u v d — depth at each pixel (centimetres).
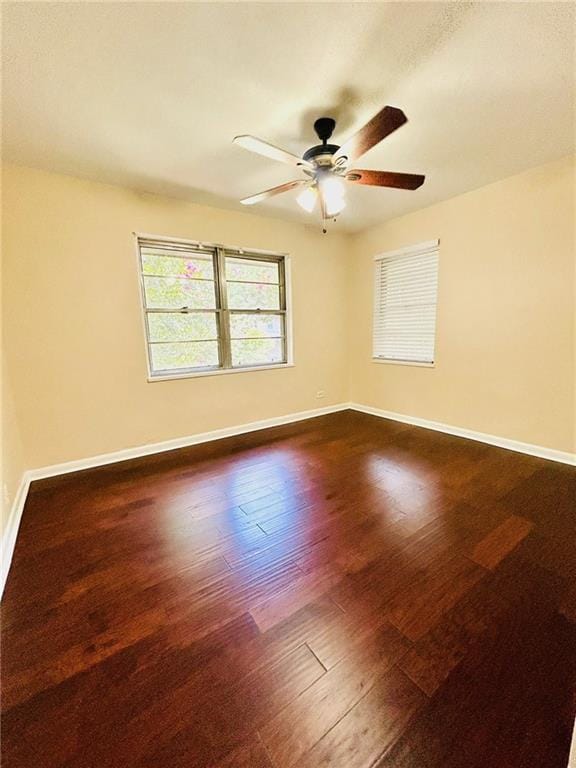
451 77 159
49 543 182
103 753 90
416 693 103
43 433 261
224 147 216
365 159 240
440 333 345
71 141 206
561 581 148
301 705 101
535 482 240
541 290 268
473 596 141
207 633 126
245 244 343
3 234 233
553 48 142
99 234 268
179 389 323
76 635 126
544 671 109
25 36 129
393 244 376
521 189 268
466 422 335
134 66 147
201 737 93
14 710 101
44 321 253
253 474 265
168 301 318
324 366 433
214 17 125
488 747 89
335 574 156
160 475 264
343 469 271
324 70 153
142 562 167
